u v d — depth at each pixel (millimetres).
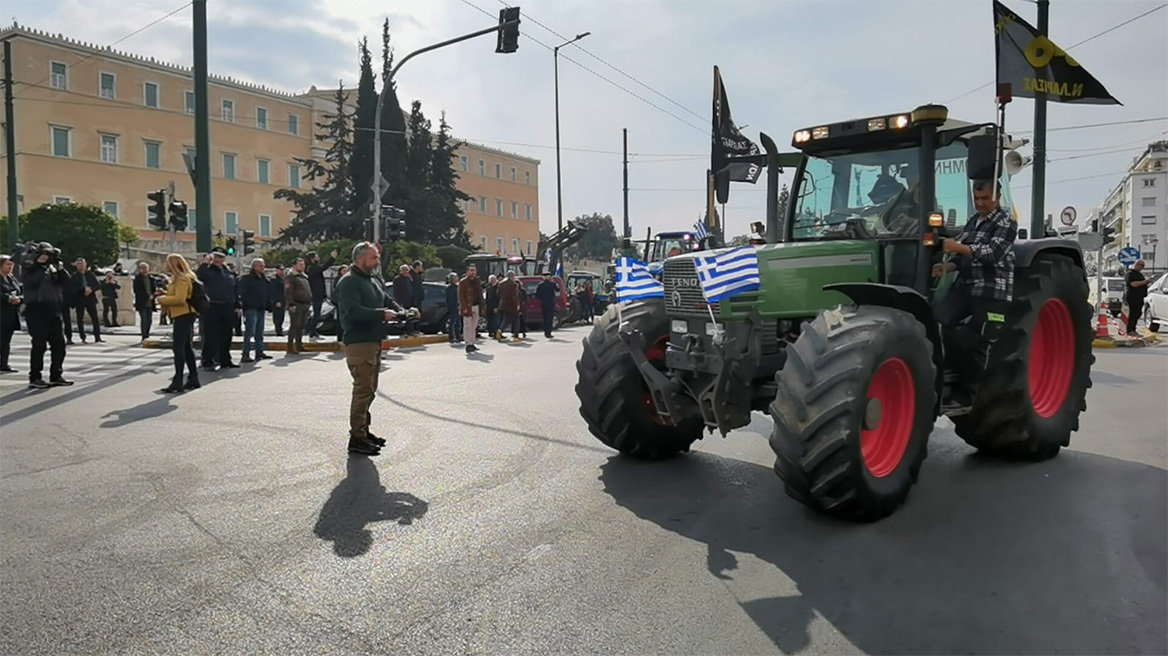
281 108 68562
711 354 5461
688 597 3770
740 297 5328
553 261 31094
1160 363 13328
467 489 5578
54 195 54688
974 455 6539
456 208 58625
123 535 4641
